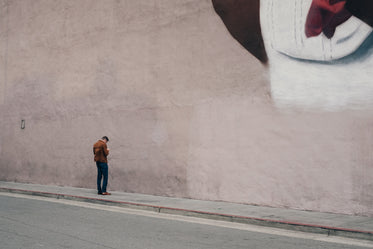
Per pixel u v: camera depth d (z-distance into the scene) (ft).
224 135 33.37
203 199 34.24
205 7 35.19
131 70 40.68
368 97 26.48
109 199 33.60
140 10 40.32
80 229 22.39
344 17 27.63
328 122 28.07
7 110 54.39
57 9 49.01
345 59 27.50
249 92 32.12
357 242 20.08
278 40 30.66
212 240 20.07
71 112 46.32
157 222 25.13
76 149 45.37
